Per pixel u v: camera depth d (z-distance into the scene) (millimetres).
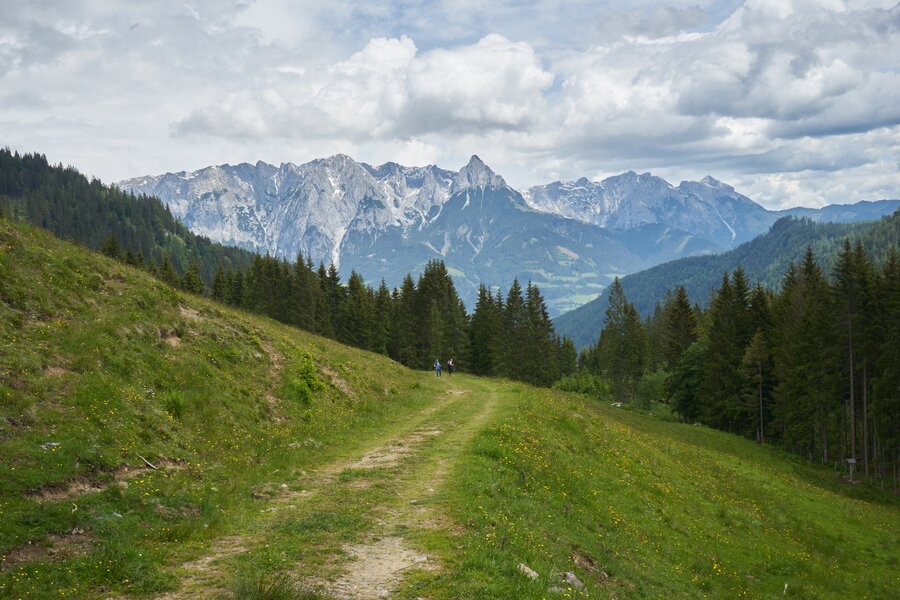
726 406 75000
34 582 8523
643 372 107250
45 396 14414
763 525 26953
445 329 102250
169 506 12711
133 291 23734
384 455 20203
